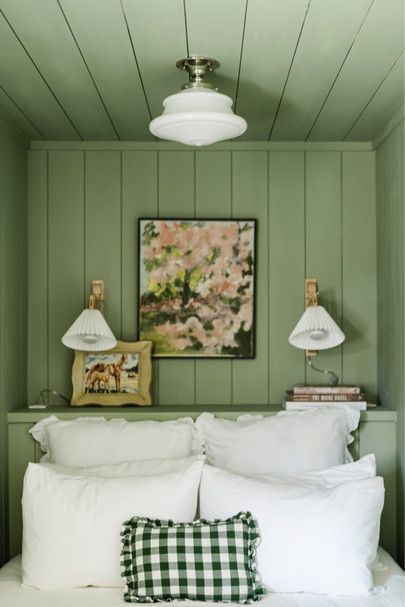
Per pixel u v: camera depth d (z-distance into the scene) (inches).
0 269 107.7
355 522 83.6
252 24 75.8
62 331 123.4
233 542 81.7
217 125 84.0
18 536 110.8
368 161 124.0
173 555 80.8
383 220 119.3
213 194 124.3
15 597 82.0
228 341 123.2
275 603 79.5
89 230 124.2
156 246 123.2
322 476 95.9
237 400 123.3
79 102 102.5
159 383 123.3
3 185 109.3
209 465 97.4
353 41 80.4
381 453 113.0
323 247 124.2
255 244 123.4
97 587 85.0
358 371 123.6
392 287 113.4
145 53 83.7
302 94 98.9
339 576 81.7
